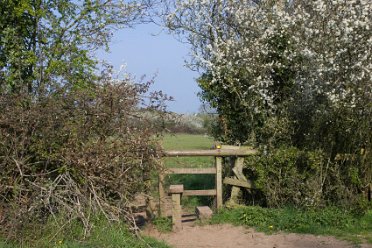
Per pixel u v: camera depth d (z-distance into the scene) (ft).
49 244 19.86
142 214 27.78
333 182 26.37
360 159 26.61
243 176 27.63
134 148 23.00
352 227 24.36
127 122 23.66
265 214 25.41
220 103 31.42
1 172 21.56
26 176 21.85
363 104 25.53
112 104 23.43
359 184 26.23
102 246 20.04
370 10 26.16
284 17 28.96
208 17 33.60
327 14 26.43
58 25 29.30
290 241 22.67
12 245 19.70
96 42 30.50
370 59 25.54
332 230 24.04
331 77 26.12
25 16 28.86
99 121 23.32
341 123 26.16
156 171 24.91
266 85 29.58
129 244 20.54
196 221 26.16
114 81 25.07
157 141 24.45
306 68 27.22
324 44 26.14
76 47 29.30
